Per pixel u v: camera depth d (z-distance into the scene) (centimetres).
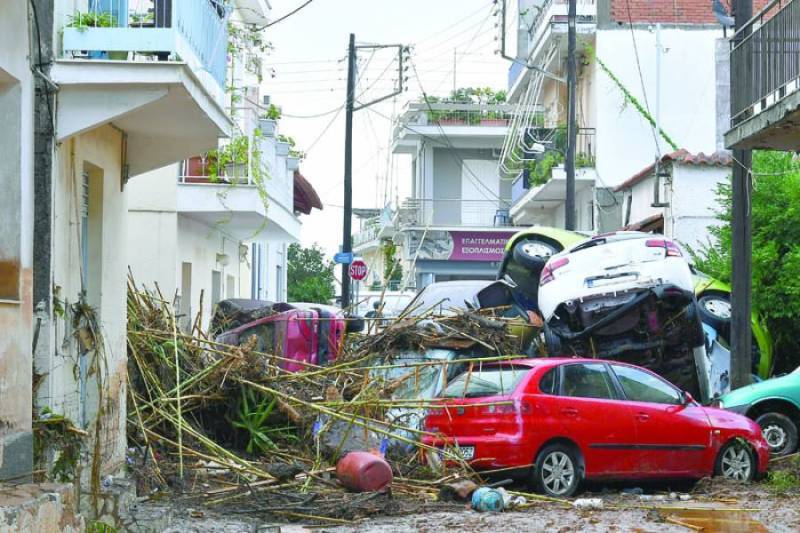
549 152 3881
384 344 1656
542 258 2278
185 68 1135
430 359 1620
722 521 1182
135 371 1509
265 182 2545
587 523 1162
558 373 1420
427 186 5516
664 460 1461
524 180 4272
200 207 2412
